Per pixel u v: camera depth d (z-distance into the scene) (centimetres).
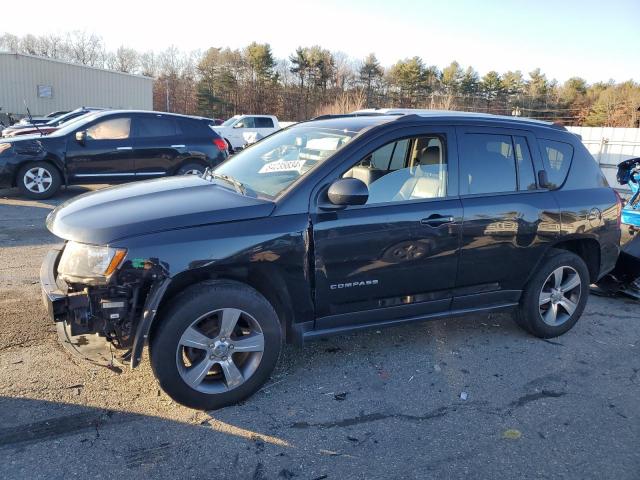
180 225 306
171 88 6831
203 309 307
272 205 329
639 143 1420
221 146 1105
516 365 401
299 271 332
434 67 6562
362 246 347
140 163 1030
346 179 327
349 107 4509
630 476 279
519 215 405
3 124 2939
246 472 270
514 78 6788
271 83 6669
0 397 320
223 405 325
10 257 601
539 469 282
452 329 464
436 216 371
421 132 378
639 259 530
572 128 1552
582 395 361
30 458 269
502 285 416
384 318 376
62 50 7556
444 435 309
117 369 315
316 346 417
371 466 279
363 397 346
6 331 405
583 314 520
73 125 1016
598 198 453
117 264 289
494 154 407
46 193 978
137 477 261
